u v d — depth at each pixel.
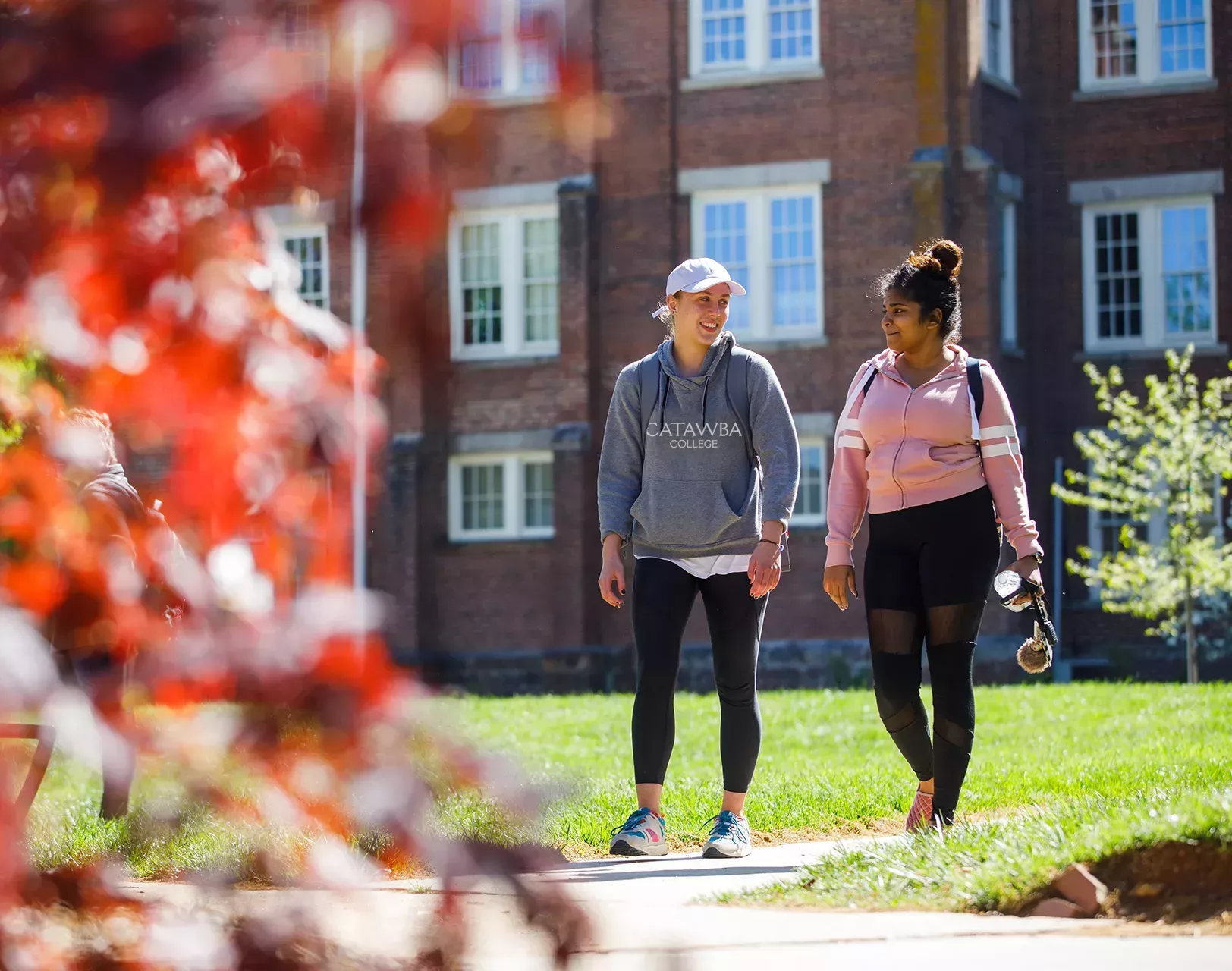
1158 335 27.88
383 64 1.46
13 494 1.69
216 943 1.81
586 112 1.47
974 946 3.89
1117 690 17.64
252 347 1.60
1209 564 21.47
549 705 18.36
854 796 8.74
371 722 1.53
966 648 6.48
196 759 1.52
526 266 27.84
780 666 25.55
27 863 1.82
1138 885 4.47
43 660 1.48
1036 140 28.31
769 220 26.89
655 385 6.97
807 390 26.42
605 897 5.18
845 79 26.50
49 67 1.45
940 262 6.71
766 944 3.96
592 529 27.25
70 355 1.61
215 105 1.45
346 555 1.61
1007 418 6.55
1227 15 27.72
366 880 1.62
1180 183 27.78
